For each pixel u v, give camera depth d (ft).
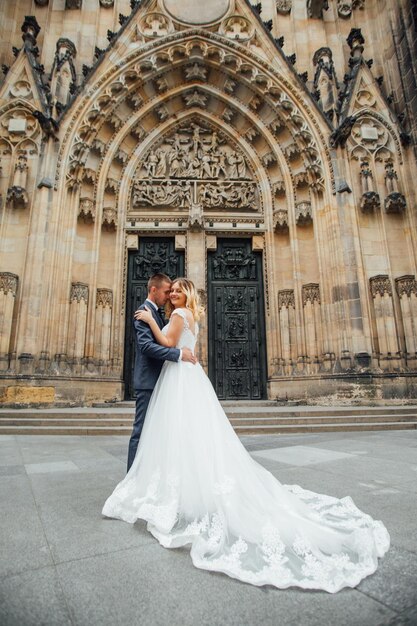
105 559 8.63
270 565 7.84
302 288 54.24
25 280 47.09
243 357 56.24
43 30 60.70
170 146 63.62
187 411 11.05
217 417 11.05
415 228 51.70
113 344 52.70
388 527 10.46
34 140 52.31
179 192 60.34
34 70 54.08
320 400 48.34
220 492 9.49
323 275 52.60
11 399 42.88
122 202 58.44
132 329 55.98
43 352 46.11
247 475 10.05
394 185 52.75
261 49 60.13
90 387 48.73
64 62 55.77
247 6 61.00
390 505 12.41
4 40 58.70
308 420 34.94
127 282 57.47
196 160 62.34
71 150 53.16
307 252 55.83
